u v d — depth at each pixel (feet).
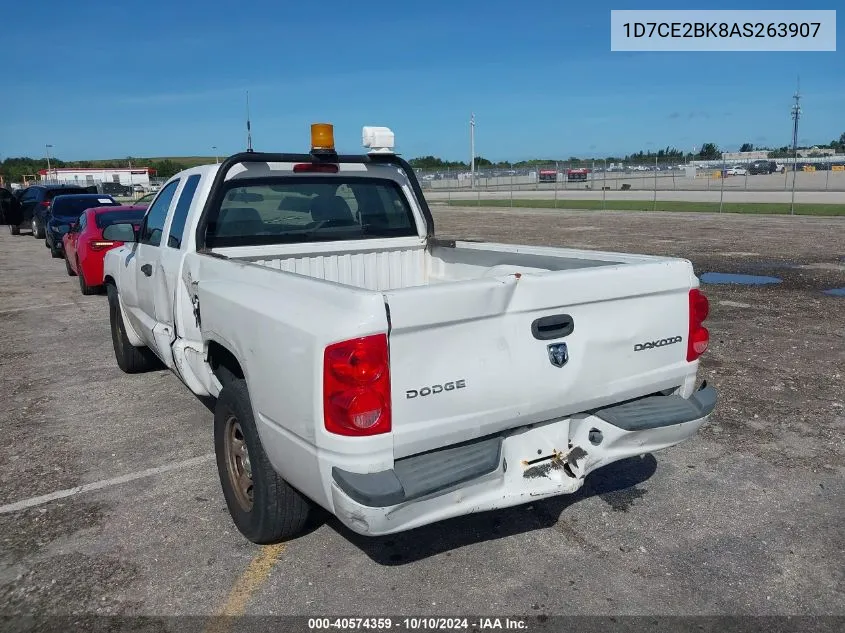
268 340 9.86
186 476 14.58
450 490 9.23
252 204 14.83
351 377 8.45
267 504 11.03
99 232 36.37
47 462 15.40
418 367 8.91
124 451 15.93
